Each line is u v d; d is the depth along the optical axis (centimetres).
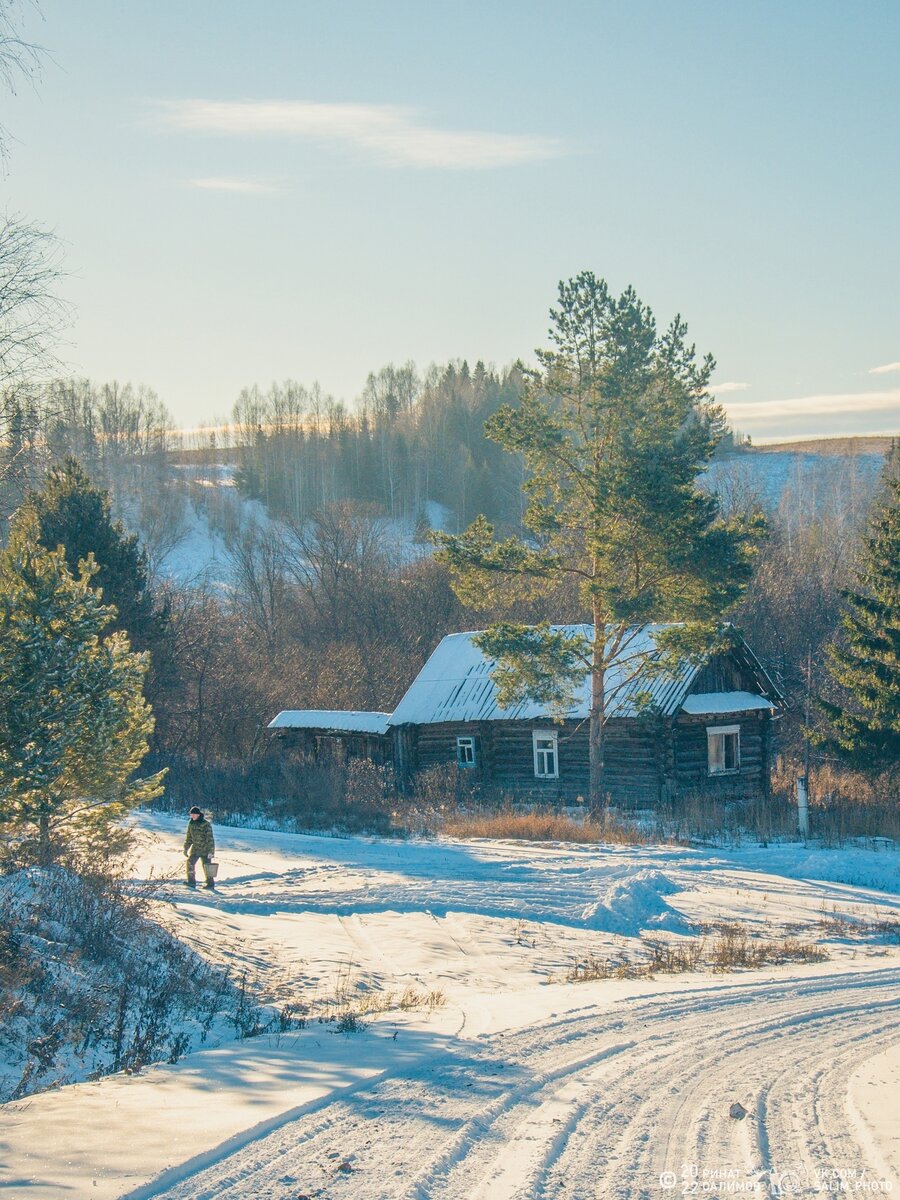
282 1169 599
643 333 3269
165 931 1498
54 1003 1081
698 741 3750
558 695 3397
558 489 3419
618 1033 1018
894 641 3403
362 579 6725
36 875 1446
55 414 2077
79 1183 567
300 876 2416
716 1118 720
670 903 2147
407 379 15650
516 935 1823
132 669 1741
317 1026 1084
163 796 3828
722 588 3241
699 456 3253
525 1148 643
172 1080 806
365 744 4359
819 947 1780
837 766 4266
